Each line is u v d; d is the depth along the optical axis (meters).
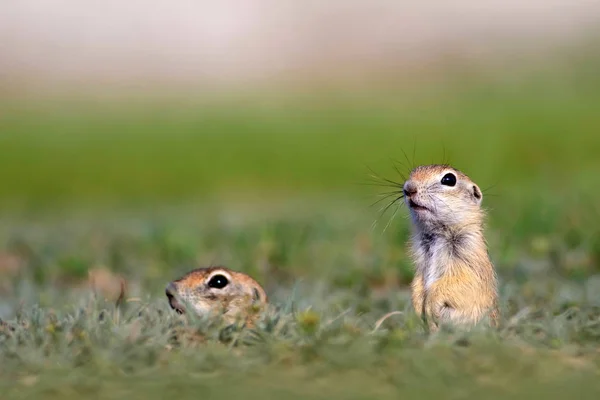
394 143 51.44
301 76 76.50
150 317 15.41
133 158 52.16
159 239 27.27
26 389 12.35
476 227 17.22
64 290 22.58
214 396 11.65
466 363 12.71
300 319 14.55
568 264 22.56
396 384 12.09
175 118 63.44
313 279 22.70
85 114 65.56
